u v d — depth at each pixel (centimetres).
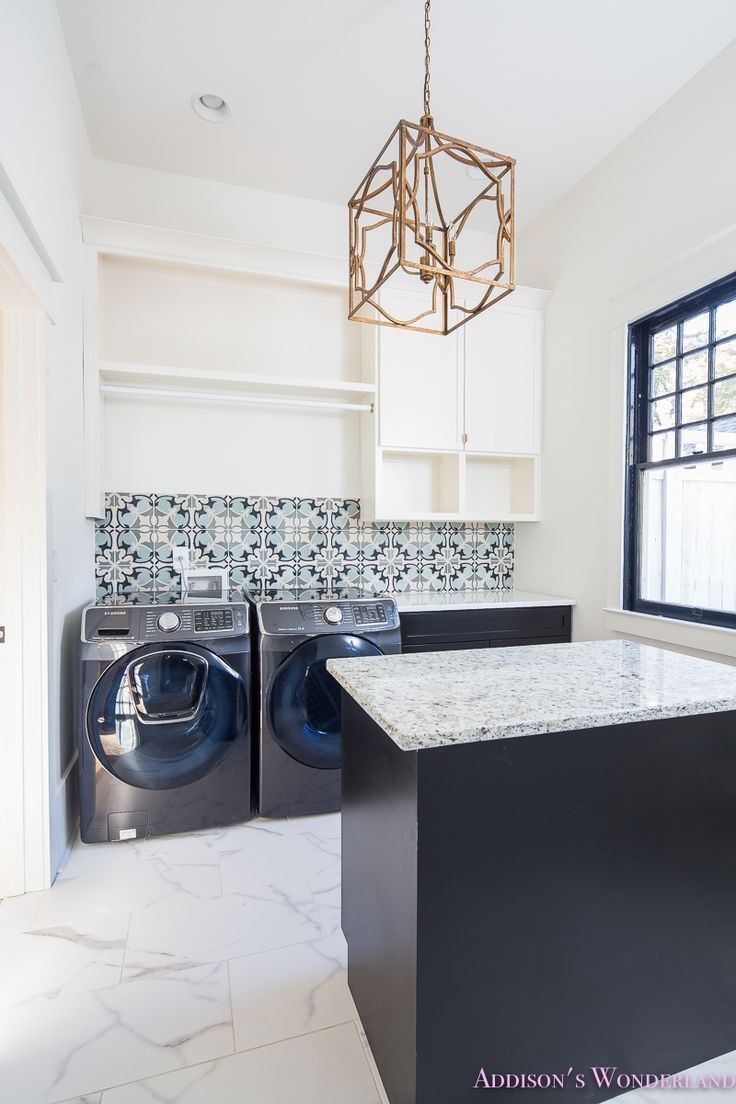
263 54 217
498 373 321
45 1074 119
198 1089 117
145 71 225
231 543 305
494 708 104
